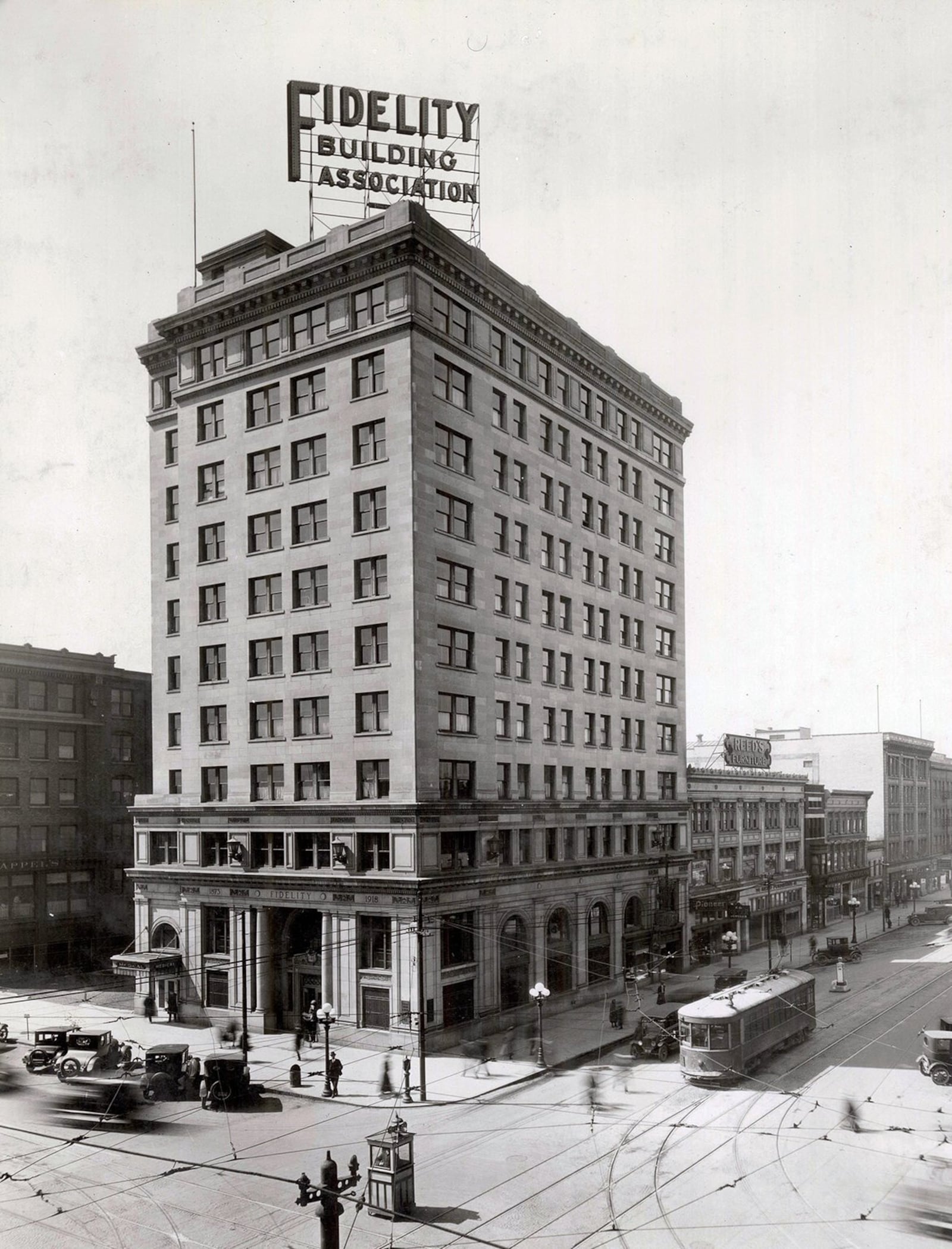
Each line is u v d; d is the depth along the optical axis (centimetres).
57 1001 5494
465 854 4553
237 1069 3431
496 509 4956
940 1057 3597
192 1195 2597
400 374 4438
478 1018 4466
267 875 4631
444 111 5119
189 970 4959
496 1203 2512
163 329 5338
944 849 11125
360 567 4556
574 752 5475
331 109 4981
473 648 4716
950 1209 2405
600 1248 2219
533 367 5353
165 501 5444
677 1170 2714
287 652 4766
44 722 6625
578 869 5291
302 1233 2356
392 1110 3394
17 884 6381
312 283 4741
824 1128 3067
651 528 6469
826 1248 2192
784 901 7844
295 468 4819
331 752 4547
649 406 6506
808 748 9956
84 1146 2908
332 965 4416
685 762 6600
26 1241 2334
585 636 5672
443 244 4581
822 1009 4956
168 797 5184
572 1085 3669
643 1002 5259
